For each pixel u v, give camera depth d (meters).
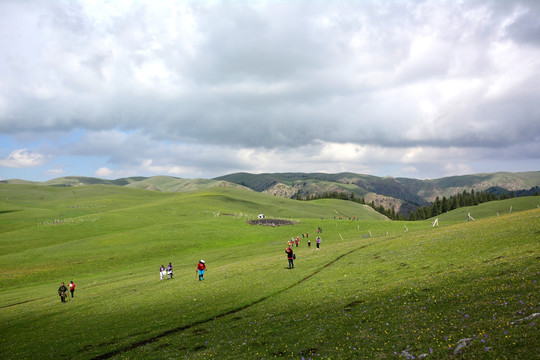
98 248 102.38
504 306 18.86
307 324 24.41
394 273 35.28
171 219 159.50
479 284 24.28
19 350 30.80
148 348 25.42
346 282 35.59
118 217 156.12
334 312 25.91
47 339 33.00
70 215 186.62
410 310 22.58
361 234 105.44
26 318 42.91
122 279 67.94
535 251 29.88
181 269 72.38
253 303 34.16
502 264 28.06
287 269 49.62
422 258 39.50
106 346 27.92
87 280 73.12
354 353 18.12
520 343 14.31
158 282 56.84
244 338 23.95
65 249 101.38
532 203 155.62
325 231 123.19
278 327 24.98
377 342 18.80
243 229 131.38
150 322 32.69
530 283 21.44
